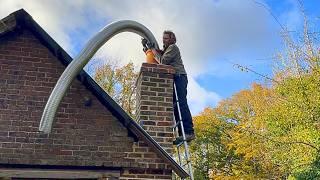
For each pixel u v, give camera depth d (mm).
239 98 16938
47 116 3109
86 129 3822
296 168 7672
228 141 16812
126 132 3875
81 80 3896
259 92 12562
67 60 3924
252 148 11508
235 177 14578
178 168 3830
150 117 4156
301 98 7176
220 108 18156
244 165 13633
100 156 3773
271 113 8281
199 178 17844
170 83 4281
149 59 4434
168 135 4137
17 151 3650
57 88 3160
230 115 17469
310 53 6805
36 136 3721
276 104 8633
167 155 3799
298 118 7352
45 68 3941
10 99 3795
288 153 7707
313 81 6965
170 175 3865
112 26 3539
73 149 3750
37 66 3936
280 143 7520
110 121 3879
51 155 3693
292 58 7020
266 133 8891
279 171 9211
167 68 4301
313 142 7258
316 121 7223
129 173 3809
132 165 3787
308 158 7395
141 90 4215
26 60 3936
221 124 17938
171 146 4105
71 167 3732
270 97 10219
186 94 4320
